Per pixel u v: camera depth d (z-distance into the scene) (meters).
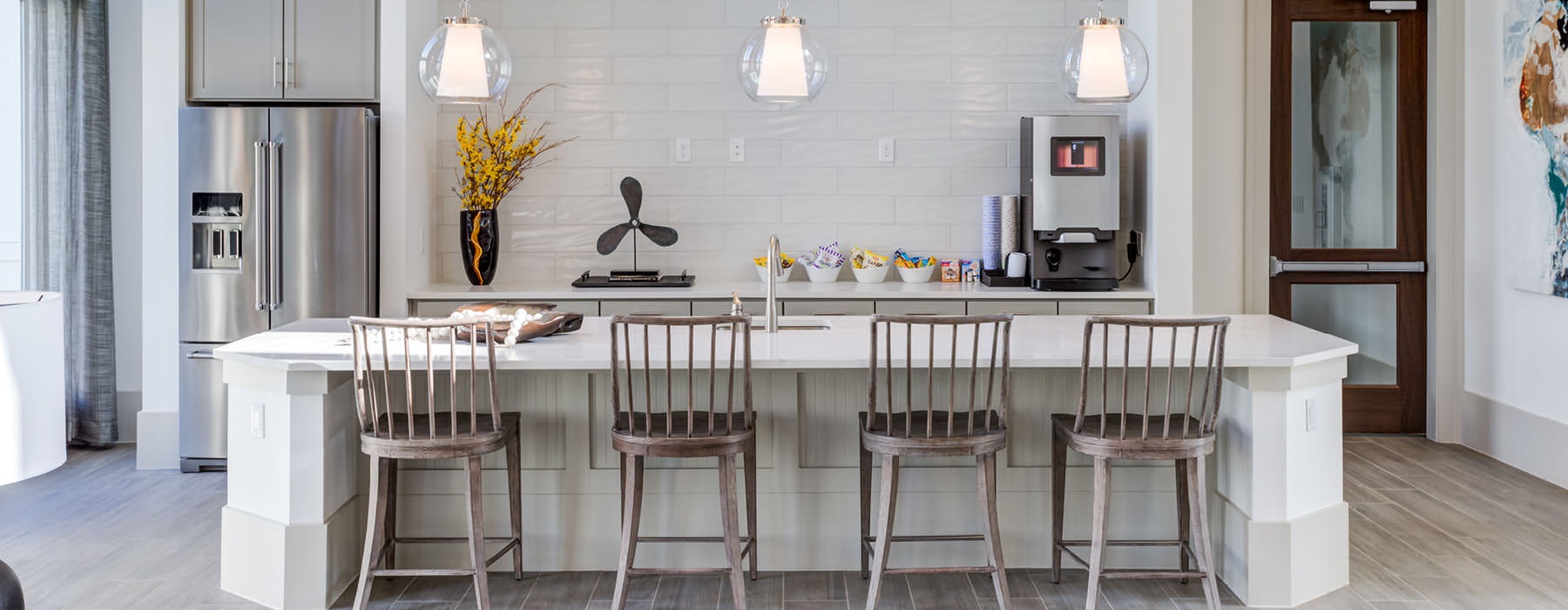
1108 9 5.52
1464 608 3.30
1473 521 4.18
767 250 5.59
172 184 4.97
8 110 5.18
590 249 5.59
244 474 3.47
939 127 5.55
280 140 4.85
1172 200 5.05
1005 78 5.54
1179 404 3.59
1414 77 5.55
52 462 2.48
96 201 5.32
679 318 3.02
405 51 4.95
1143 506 3.63
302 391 3.28
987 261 5.32
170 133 4.96
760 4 5.51
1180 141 5.04
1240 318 4.16
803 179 5.57
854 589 3.48
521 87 5.53
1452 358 5.49
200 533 4.07
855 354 3.25
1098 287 5.09
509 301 4.93
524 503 3.62
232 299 4.91
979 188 5.57
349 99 5.00
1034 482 3.62
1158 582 3.54
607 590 3.47
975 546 3.65
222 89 5.00
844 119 5.56
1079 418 3.15
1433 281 5.52
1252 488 3.33
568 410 3.59
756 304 4.95
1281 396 3.31
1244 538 3.35
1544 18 4.64
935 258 5.58
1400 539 3.96
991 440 3.12
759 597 3.41
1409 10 5.52
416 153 5.14
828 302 4.93
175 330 5.02
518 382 3.58
